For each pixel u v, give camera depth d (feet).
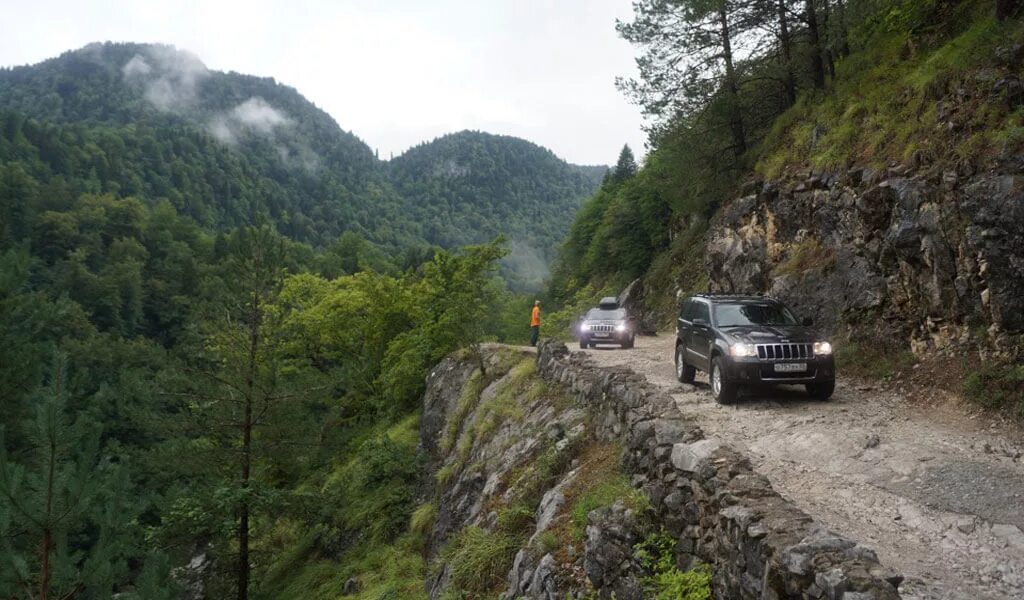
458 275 72.08
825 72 66.44
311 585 53.21
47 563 25.12
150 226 453.17
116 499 27.66
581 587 20.26
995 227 28.53
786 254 52.60
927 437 24.40
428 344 80.79
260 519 61.98
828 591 11.16
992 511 17.37
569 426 33.83
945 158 33.47
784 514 14.19
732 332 33.09
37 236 366.43
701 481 17.54
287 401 54.65
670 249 116.67
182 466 53.01
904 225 34.94
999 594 13.41
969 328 30.40
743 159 75.31
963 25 41.60
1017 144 29.09
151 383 59.52
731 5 71.31
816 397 32.53
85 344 179.93
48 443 24.91
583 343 67.97
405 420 79.71
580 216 201.16
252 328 53.98
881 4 51.16
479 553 28.12
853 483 20.52
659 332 93.66
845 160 44.47
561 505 25.91
